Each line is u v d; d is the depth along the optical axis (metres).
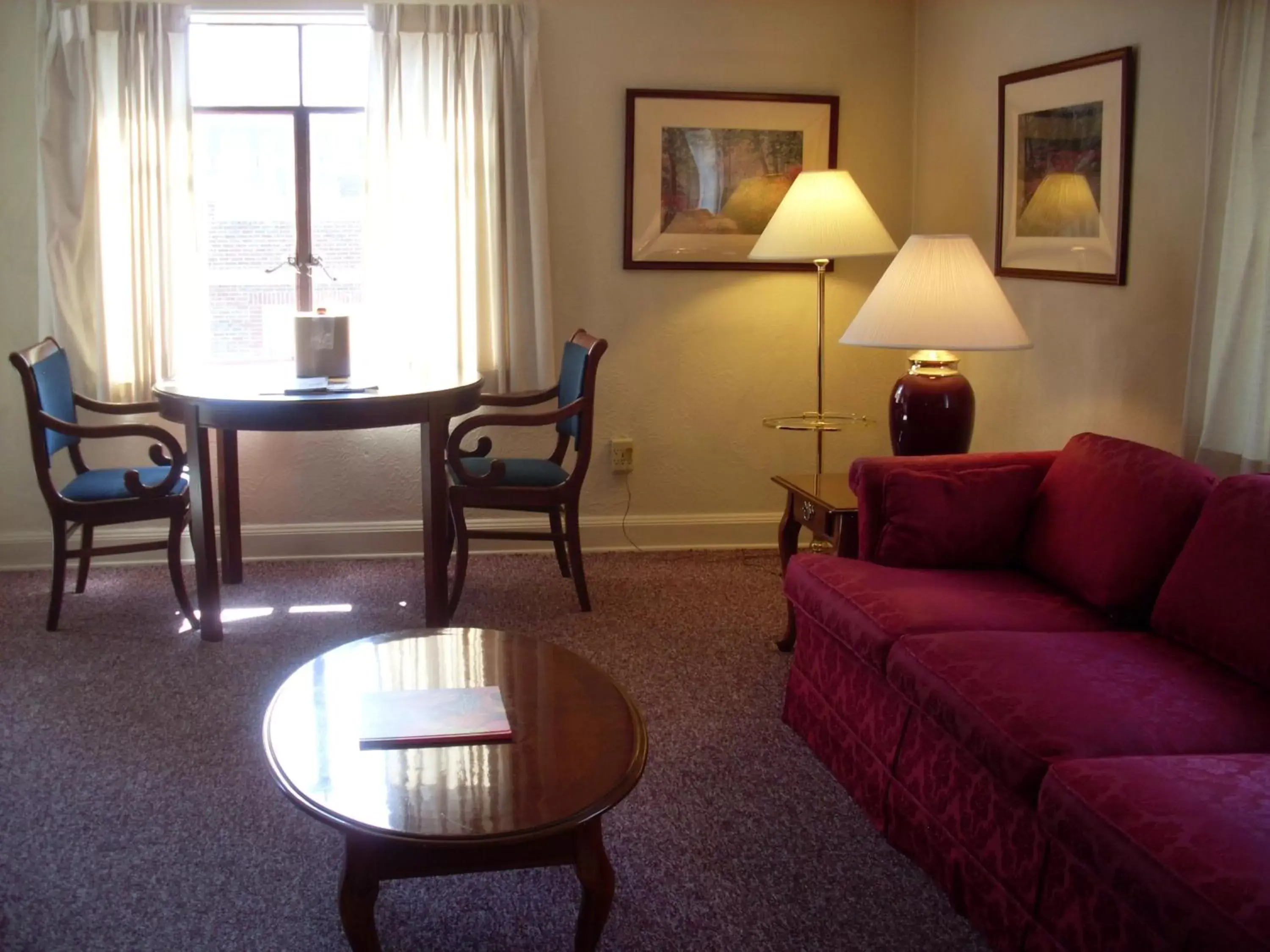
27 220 4.23
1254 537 2.26
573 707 2.11
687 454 4.72
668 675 3.41
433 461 3.63
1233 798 1.70
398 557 4.60
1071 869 1.87
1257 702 2.11
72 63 4.07
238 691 3.25
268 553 4.55
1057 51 3.65
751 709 3.18
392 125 4.24
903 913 2.22
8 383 4.32
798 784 2.75
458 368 4.40
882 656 2.48
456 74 4.24
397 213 4.29
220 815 2.56
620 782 1.84
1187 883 1.54
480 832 1.69
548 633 3.76
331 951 2.09
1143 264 3.26
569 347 4.12
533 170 4.32
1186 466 2.59
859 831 2.54
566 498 3.87
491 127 4.28
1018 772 1.95
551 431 4.56
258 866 2.36
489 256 4.37
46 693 3.22
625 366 4.62
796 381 4.72
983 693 2.13
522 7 4.27
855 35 4.55
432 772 1.86
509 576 4.37
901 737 2.46
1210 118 2.84
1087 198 3.49
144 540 4.50
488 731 1.97
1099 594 2.60
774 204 4.57
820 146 4.57
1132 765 1.82
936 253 3.31
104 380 4.23
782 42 4.51
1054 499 2.91
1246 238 2.80
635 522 4.74
